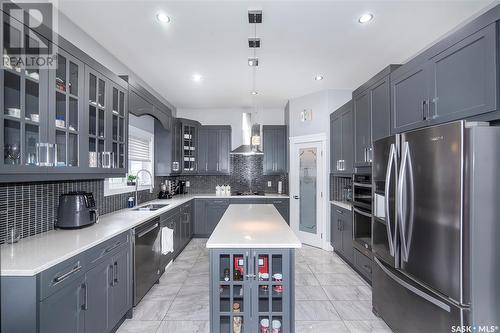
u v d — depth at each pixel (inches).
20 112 56.6
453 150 53.4
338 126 148.9
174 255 144.3
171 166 176.1
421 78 74.7
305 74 137.3
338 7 80.1
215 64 123.1
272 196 193.8
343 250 140.6
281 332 69.6
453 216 53.5
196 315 90.5
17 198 69.9
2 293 50.7
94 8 79.4
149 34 95.2
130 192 137.6
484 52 55.2
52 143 65.1
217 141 207.0
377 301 87.9
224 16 84.2
